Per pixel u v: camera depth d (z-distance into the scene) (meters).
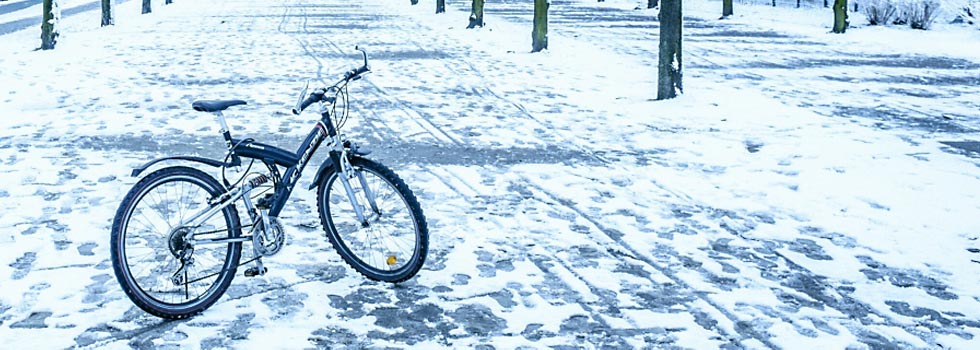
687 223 5.87
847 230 5.75
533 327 4.11
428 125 9.34
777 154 8.02
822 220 5.98
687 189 6.77
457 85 12.48
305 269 4.82
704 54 17.53
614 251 5.25
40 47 17.94
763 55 17.45
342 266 4.88
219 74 13.66
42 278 4.67
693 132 9.12
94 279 4.66
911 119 10.04
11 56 16.39
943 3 25.98
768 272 4.93
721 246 5.39
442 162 7.58
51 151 7.88
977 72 15.00
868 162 7.72
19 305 4.29
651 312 4.31
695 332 4.07
